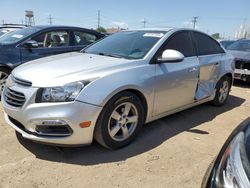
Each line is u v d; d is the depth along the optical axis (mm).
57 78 3197
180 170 3264
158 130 4340
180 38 4516
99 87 3238
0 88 5582
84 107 3141
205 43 5121
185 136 4184
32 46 5801
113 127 3502
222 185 1803
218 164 2031
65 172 3111
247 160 1807
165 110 4207
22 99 3273
